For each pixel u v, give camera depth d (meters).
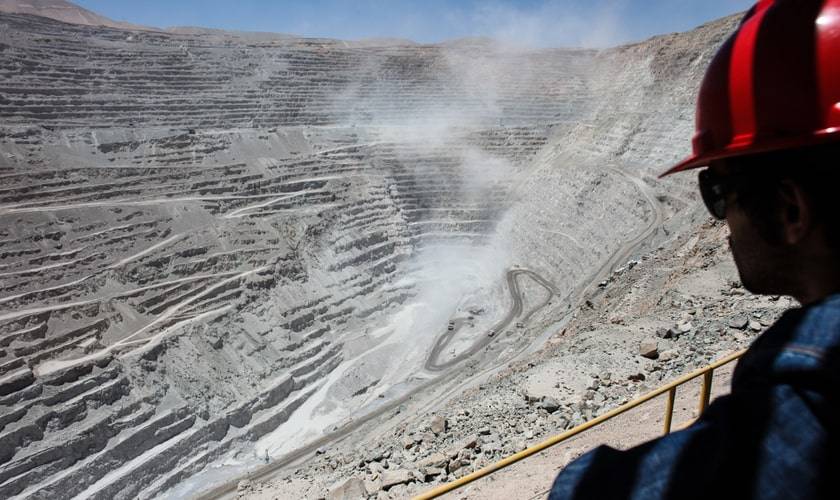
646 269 39.94
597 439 12.04
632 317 25.08
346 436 50.12
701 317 20.67
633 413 13.19
